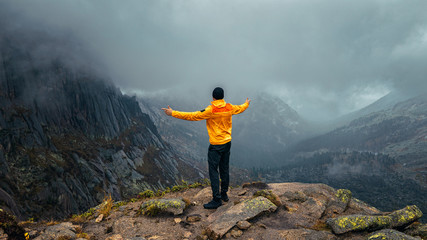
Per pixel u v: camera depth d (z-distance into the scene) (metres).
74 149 116.94
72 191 89.06
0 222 3.44
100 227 4.84
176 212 5.10
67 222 5.00
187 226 4.56
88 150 126.31
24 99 105.62
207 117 4.95
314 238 3.68
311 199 5.27
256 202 4.81
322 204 5.08
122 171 140.50
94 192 101.00
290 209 4.87
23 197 69.88
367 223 3.81
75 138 128.12
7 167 73.88
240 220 4.30
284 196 5.64
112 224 4.88
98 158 127.12
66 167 97.12
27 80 111.12
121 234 4.44
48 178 82.38
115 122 178.50
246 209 4.59
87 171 106.25
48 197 76.44
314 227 4.19
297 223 4.37
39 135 100.12
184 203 5.44
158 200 5.49
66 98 137.62
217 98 5.03
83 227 4.87
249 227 4.18
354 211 4.98
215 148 5.10
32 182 77.06
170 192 7.68
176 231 4.41
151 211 5.17
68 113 135.62
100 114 162.12
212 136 5.08
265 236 3.88
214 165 5.20
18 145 86.44
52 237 4.04
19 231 3.63
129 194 123.94
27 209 66.81
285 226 4.26
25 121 97.50
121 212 5.71
